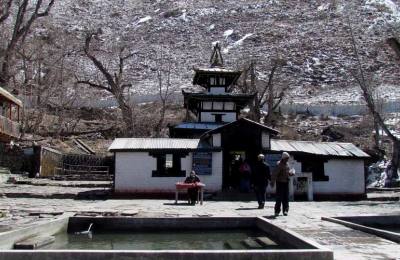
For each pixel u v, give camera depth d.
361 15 160.88
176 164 27.92
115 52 118.56
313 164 28.84
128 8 184.25
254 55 136.75
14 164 38.69
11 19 76.69
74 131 59.62
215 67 44.25
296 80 118.88
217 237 13.43
